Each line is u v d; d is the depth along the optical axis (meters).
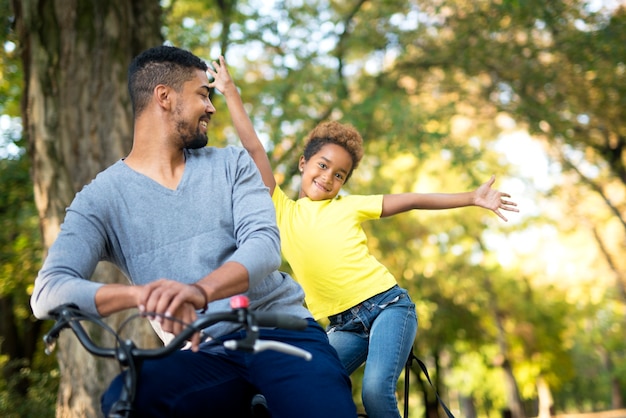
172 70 2.54
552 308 27.77
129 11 8.79
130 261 2.43
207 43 14.19
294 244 3.51
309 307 3.53
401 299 3.39
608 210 22.25
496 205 3.55
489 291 24.41
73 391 8.13
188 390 2.19
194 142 2.54
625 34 13.98
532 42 14.83
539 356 28.20
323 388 2.28
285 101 13.41
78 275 2.29
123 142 8.56
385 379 3.08
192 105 2.53
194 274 2.40
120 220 2.42
